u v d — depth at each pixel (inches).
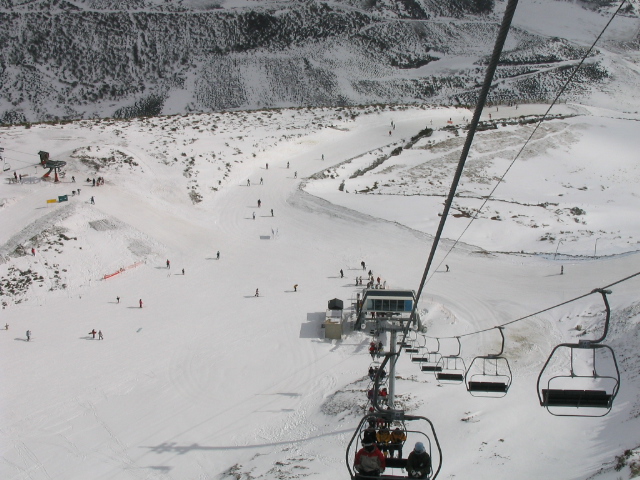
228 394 1920.5
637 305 2112.5
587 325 2156.7
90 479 1508.4
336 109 5905.5
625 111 7810.0
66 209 3208.7
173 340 2282.2
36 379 2020.2
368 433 426.9
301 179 4067.4
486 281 2684.5
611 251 3031.5
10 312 2524.6
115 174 3683.6
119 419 1790.1
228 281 2795.3
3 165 3710.6
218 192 3814.0
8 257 2822.3
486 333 2192.4
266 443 1605.6
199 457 1573.6
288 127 5147.6
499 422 1428.4
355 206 3580.2
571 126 5620.1
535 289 2571.4
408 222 3366.1
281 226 3383.4
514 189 4387.3
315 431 1605.6
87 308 2559.1
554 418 1450.5
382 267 2876.5
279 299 2608.3
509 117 6117.1
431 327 2288.4
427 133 5270.7
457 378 902.4
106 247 3024.1
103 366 2103.8
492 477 1154.0
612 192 4532.5
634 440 1178.6
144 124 4911.4
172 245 3129.9
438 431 1387.8
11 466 1577.3
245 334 2319.1
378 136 5206.7
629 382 1578.5
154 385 1982.0
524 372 1845.5
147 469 1539.1
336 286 2723.9
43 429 1745.8
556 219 3565.5
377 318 2287.2
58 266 2844.5
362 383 1876.2
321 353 2169.0
